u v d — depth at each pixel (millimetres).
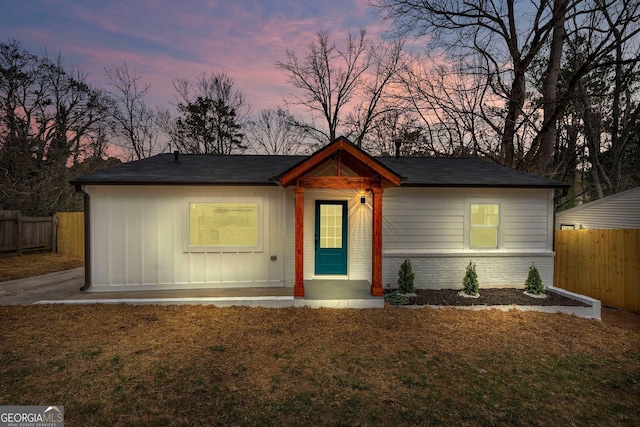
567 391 4250
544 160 15133
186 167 9555
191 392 4035
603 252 9039
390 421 3564
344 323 6465
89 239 8148
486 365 4914
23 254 14562
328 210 9273
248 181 8273
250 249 8641
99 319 6379
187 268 8492
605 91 17172
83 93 22562
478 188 9086
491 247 9203
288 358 4996
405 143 21172
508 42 15461
